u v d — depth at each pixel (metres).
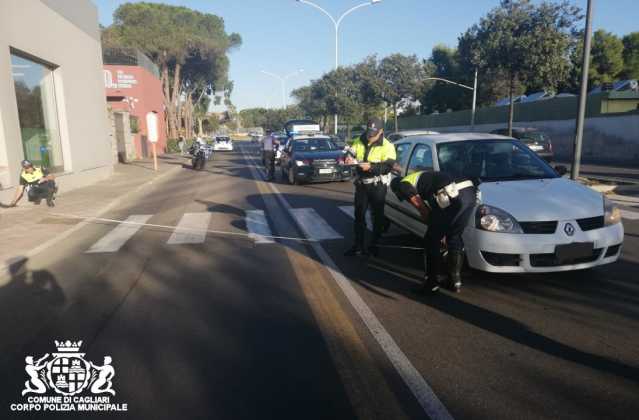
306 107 69.31
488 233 4.75
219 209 10.97
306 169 15.17
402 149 7.40
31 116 13.44
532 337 3.90
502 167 5.98
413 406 3.02
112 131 25.94
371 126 6.00
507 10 19.67
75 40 16.47
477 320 4.26
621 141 25.36
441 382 3.28
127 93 33.31
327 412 2.99
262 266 6.20
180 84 54.28
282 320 4.42
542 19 19.08
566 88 44.00
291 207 10.88
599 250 4.82
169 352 3.86
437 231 4.79
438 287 4.91
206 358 3.74
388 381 3.31
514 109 35.31
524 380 3.27
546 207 4.80
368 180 6.11
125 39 42.19
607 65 48.84
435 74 54.75
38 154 13.75
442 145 6.43
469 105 53.16
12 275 6.27
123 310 4.82
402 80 38.84
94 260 6.88
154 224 9.43
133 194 14.67
